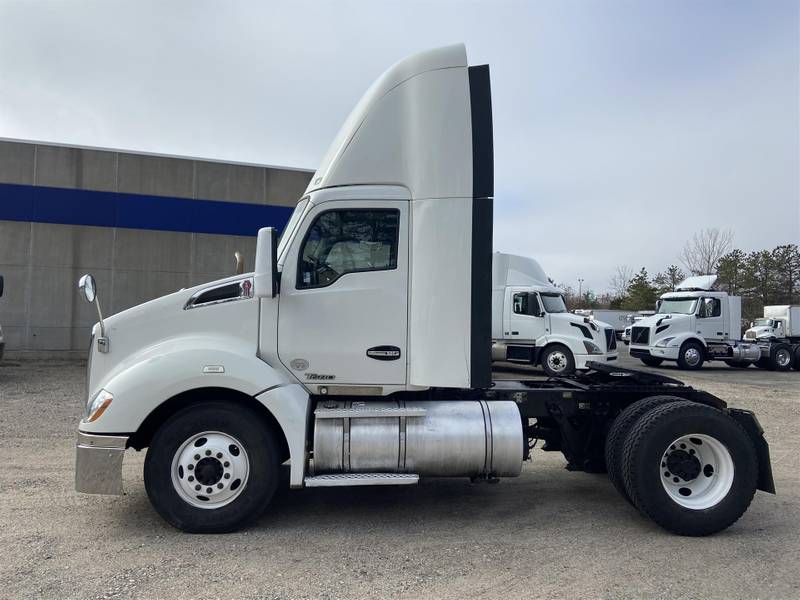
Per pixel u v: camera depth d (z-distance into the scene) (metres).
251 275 4.46
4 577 3.39
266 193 17.00
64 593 3.20
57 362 15.02
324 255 4.41
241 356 4.14
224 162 16.66
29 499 4.84
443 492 5.28
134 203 15.98
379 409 4.29
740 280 47.31
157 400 4.01
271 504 4.87
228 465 4.09
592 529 4.36
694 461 4.37
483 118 4.38
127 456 6.36
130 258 15.95
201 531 4.10
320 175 4.64
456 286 4.30
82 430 4.03
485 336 4.31
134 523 4.32
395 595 3.26
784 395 12.41
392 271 4.38
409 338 4.38
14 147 15.22
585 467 5.06
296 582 3.40
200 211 16.45
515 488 5.45
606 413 4.94
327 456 4.18
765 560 3.80
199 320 4.34
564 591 3.33
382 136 4.45
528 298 15.02
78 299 15.62
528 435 5.06
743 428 4.49
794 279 48.75
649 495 4.19
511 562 3.73
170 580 3.39
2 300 15.16
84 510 4.59
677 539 4.17
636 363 22.31
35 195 15.34
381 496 5.14
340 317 4.35
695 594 3.30
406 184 4.42
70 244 15.57
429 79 4.39
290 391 4.15
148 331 4.34
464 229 4.31
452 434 4.28
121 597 3.17
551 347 14.80
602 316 40.41
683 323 18.75
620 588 3.37
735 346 18.94
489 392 4.78
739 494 4.23
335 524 4.40
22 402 9.45
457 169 4.33
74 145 15.59
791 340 20.53
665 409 4.32
